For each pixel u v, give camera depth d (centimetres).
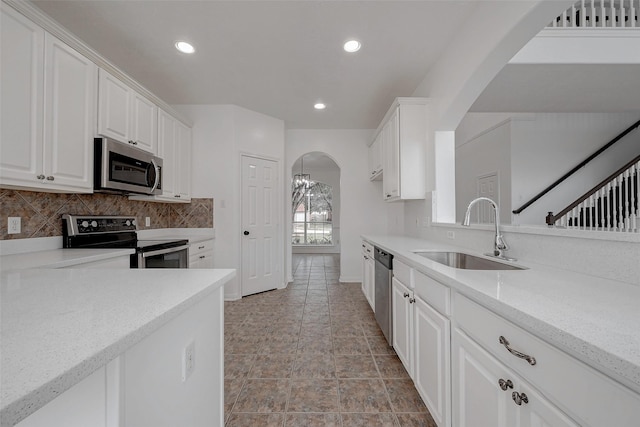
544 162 469
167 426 72
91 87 205
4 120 149
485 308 94
